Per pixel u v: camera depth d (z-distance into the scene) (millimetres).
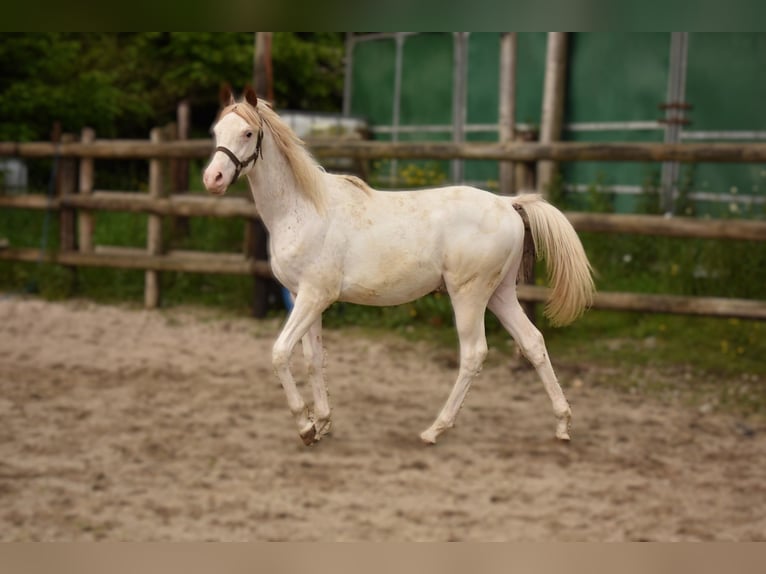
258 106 4652
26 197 11719
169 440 6402
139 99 18328
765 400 7461
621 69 12492
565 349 8992
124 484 5582
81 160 11586
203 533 4875
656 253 10633
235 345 9336
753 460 6141
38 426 6652
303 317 4695
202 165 17500
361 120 16000
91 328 9922
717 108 11602
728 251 9500
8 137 14984
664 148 8055
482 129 14484
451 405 4875
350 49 16641
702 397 7570
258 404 7328
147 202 10961
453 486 5602
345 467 5914
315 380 4902
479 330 4883
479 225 4801
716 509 5293
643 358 8656
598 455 6195
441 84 15078
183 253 11078
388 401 7445
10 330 9711
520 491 5531
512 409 7254
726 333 9203
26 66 15180
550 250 5023
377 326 10031
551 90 12578
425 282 4824
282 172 4691
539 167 12906
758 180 11203
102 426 6688
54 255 11523
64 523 4980
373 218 4758
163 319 10391
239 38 18547
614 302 8219
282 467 5898
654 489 5598
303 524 5016
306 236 4676
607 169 12719
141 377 8086
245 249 10633
